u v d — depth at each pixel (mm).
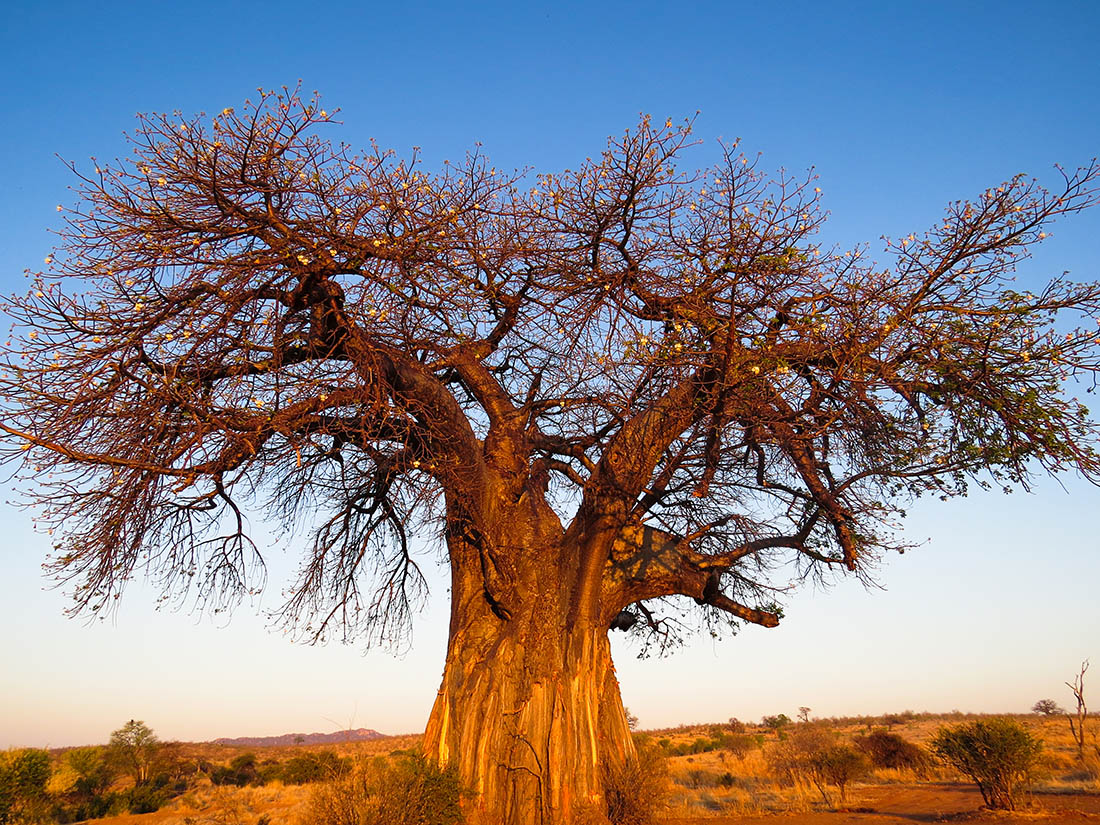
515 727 8766
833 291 8477
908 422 8820
